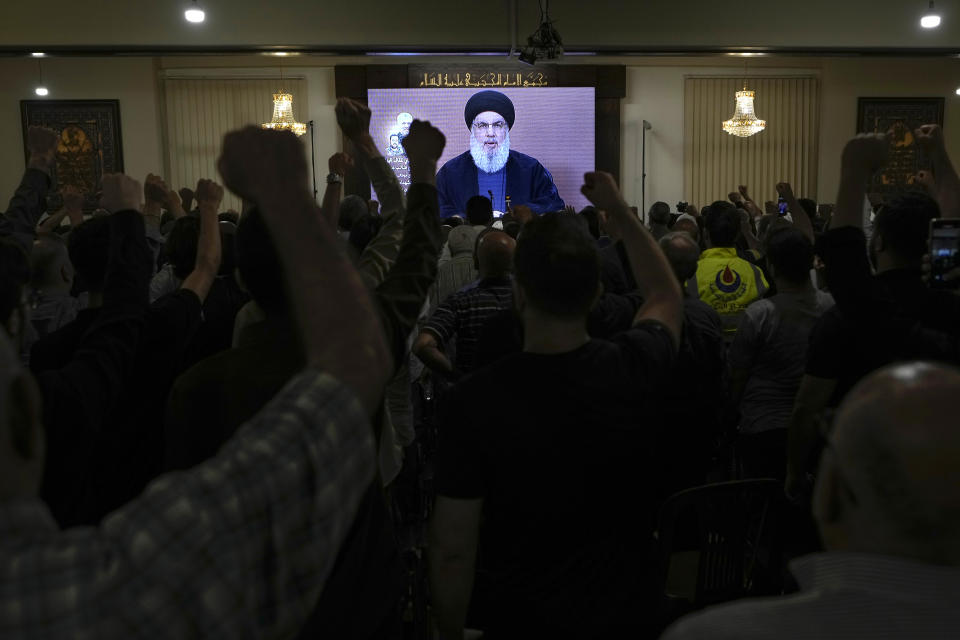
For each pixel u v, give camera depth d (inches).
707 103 537.0
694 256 102.4
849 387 80.7
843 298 69.1
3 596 21.8
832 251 69.1
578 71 519.5
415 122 58.4
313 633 41.1
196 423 48.9
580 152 522.3
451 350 141.3
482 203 229.5
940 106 542.6
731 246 143.6
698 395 97.3
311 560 25.0
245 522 23.7
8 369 23.6
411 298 53.8
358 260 73.3
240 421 47.9
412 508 116.4
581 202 524.1
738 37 444.8
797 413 83.0
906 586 24.0
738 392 116.3
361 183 517.0
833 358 79.5
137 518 23.3
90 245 69.6
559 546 52.1
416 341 114.3
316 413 25.5
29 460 23.9
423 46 437.7
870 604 24.3
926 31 447.5
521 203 521.7
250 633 23.9
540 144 522.0
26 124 506.6
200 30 429.4
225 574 23.2
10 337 47.6
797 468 87.6
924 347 68.1
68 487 51.4
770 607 25.5
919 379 25.8
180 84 514.3
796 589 85.6
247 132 28.2
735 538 78.2
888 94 541.6
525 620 53.3
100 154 511.8
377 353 27.6
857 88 539.8
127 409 68.0
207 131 517.7
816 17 445.1
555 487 51.1
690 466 98.0
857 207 68.5
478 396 52.0
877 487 24.9
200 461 48.9
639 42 442.3
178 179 518.6
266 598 24.5
